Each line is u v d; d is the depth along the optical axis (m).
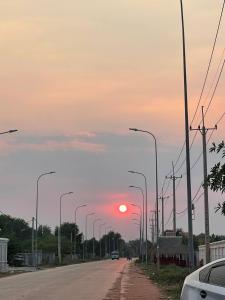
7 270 69.19
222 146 11.92
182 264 66.50
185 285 10.80
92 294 27.14
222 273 9.96
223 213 11.87
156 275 43.69
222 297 9.43
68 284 36.25
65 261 113.25
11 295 27.02
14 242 90.25
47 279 44.09
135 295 26.31
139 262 102.88
